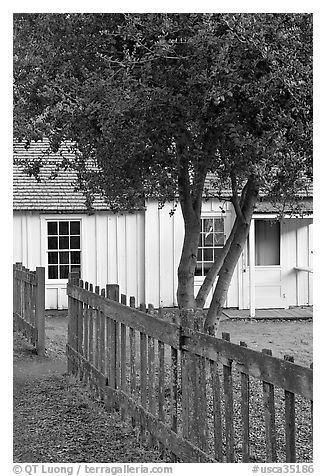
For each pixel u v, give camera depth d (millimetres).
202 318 5949
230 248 9430
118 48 7879
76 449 6957
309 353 13375
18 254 18891
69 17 7793
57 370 10938
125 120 7457
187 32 7156
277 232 20016
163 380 6609
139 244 19375
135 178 8344
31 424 7902
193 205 9109
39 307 12297
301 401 9281
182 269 9109
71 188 19000
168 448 6387
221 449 5402
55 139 8461
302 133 7422
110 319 8445
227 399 5270
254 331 16266
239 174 8211
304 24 7387
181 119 7348
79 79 8109
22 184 18859
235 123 7391
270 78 6926
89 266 19188
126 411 7707
